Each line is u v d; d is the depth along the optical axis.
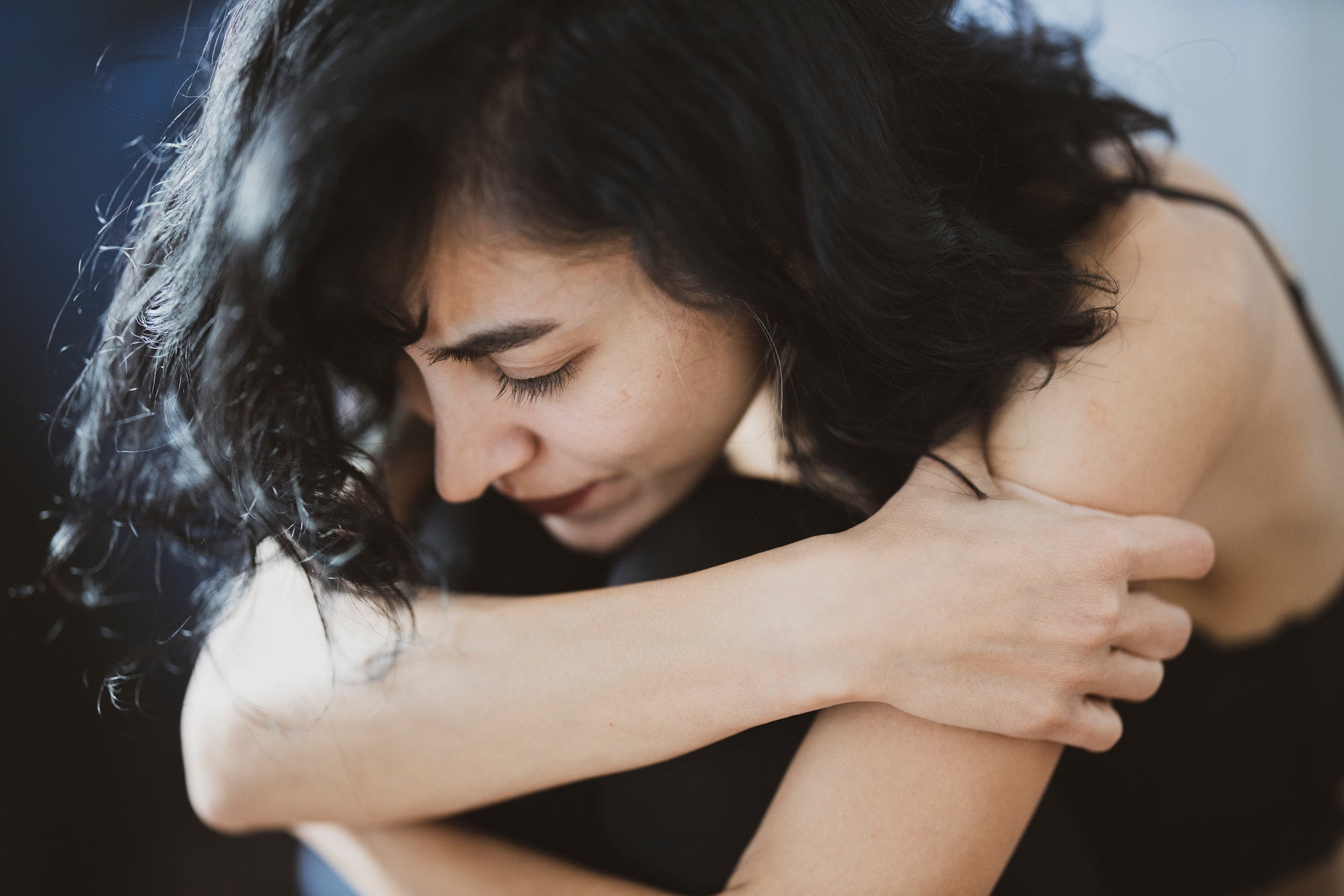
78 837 1.35
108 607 1.34
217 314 0.63
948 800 0.64
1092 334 0.70
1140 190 0.82
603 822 0.78
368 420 0.75
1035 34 0.86
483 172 0.56
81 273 0.85
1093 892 0.84
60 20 1.29
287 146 0.54
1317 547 0.96
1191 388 0.71
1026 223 0.75
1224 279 0.77
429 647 0.72
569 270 0.59
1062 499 0.69
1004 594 0.61
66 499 1.22
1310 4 1.97
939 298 0.68
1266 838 1.02
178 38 1.23
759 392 0.76
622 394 0.65
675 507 0.81
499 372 0.65
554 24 0.55
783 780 0.70
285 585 0.80
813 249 0.63
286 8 0.61
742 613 0.65
